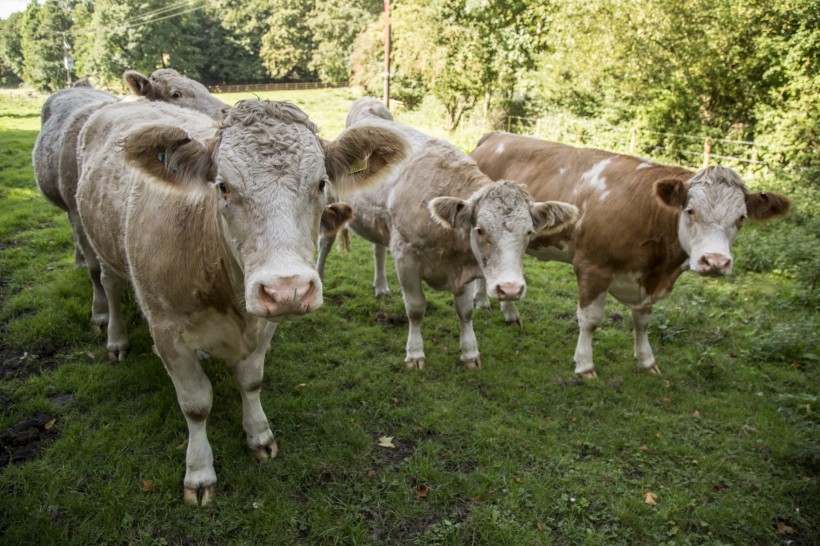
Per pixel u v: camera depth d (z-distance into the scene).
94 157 4.15
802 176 11.94
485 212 4.29
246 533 3.32
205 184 2.64
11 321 5.49
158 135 2.50
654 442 4.36
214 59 66.94
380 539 3.37
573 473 3.96
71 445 3.88
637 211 4.77
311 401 4.62
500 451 4.19
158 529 3.31
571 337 6.10
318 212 2.62
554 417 4.64
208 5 66.25
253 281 2.30
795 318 6.56
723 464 4.12
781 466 4.15
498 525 3.46
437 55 21.36
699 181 4.42
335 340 5.68
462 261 4.84
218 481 3.68
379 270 6.73
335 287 7.08
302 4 59.09
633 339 6.06
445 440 4.29
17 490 3.48
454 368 5.31
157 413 4.18
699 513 3.65
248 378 3.71
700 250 4.31
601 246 4.96
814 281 7.41
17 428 4.04
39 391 4.48
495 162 6.42
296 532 3.36
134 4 58.44
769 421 4.64
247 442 3.97
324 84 59.25
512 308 6.27
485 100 22.89
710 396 5.05
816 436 4.36
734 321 6.55
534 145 6.13
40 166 5.65
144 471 3.69
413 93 29.23
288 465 3.86
